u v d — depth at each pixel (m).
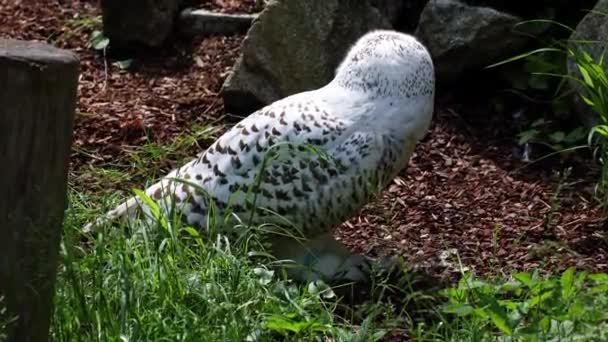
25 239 4.00
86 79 8.18
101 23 8.70
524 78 7.59
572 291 4.88
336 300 5.52
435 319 5.36
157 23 8.37
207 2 8.65
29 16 8.94
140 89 8.02
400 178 6.99
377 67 5.50
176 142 7.30
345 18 7.57
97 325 4.53
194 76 8.16
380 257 5.89
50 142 3.94
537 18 7.61
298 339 4.79
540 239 6.29
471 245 6.26
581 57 7.06
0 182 3.90
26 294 4.08
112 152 7.29
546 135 7.29
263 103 7.64
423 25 7.69
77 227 5.35
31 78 3.83
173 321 4.65
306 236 5.58
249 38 7.63
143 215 5.35
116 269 4.84
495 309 4.69
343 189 5.44
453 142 7.32
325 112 5.49
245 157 5.48
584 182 6.87
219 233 5.47
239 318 4.70
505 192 6.82
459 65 7.64
